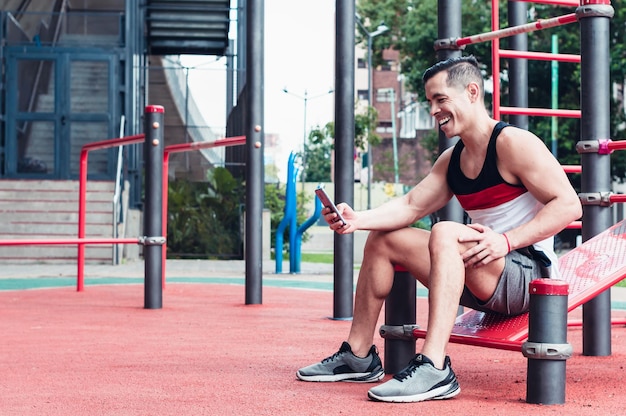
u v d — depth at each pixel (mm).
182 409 2787
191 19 17703
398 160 48750
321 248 33500
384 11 38844
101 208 15172
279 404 2867
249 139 7242
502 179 3082
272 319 6129
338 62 6035
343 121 6027
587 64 4219
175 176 17594
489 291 3049
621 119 25875
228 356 4164
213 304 7387
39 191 15195
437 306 2936
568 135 25609
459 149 3227
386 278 3320
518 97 6738
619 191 30047
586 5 4203
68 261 14797
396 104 60281
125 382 3346
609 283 3102
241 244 17188
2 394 3092
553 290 2844
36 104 15984
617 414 2711
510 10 6746
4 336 5051
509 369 3768
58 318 6156
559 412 2738
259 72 7176
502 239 2955
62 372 3623
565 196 2984
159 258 6926
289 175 12992
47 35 16375
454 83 3078
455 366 3867
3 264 14602
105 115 16031
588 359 4199
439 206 3363
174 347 4531
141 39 17359
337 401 2922
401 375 2932
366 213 3264
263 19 7219
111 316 6309
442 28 4996
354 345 3365
